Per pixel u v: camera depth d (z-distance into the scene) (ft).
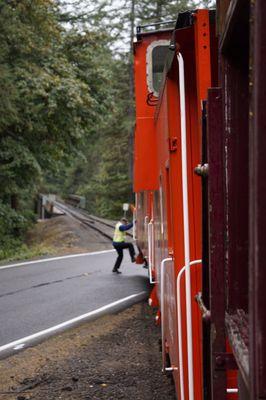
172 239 17.19
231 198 10.00
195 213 17.01
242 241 9.98
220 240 10.14
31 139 102.27
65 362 29.99
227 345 10.28
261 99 6.48
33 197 140.67
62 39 96.07
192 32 15.23
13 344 33.91
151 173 28.43
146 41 32.76
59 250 88.43
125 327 37.19
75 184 337.52
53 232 120.37
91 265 68.90
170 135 17.35
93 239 103.65
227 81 9.88
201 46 14.38
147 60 32.48
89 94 98.53
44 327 38.01
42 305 45.14
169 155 17.30
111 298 47.34
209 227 10.24
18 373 28.48
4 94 82.17
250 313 6.73
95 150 227.61
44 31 87.86
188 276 14.99
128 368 28.35
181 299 16.29
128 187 183.93
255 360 6.57
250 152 6.70
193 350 16.01
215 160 10.12
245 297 9.96
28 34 84.28
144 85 31.86
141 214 45.16
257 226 6.47
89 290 51.34
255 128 6.50
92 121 102.37
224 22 9.35
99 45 104.12
